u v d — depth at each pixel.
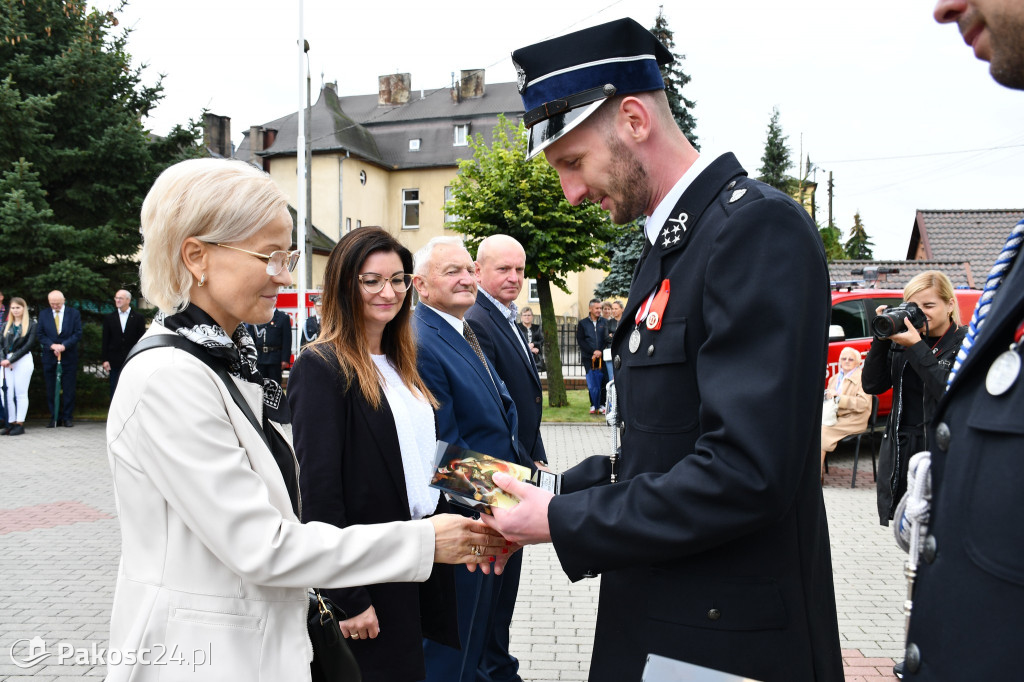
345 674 1.68
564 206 13.31
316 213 31.69
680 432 1.41
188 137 13.47
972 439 1.03
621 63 1.49
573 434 11.30
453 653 2.80
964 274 19.72
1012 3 0.95
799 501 1.43
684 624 1.40
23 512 6.47
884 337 3.99
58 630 3.94
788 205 1.33
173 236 1.46
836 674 1.50
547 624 4.10
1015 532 0.94
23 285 12.10
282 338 11.55
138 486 1.39
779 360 1.24
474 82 36.56
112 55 13.03
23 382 10.81
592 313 14.18
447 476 1.61
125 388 1.41
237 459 1.39
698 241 1.42
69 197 12.44
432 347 3.04
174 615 1.37
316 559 1.41
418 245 34.91
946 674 1.01
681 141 1.55
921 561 1.16
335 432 2.24
